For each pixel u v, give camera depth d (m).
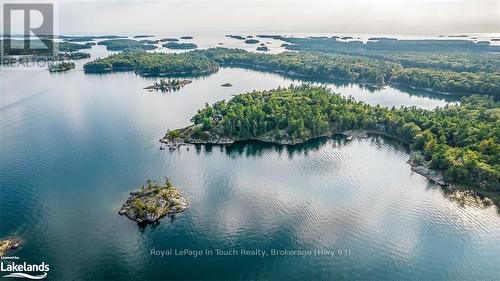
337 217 186.12
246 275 148.62
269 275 148.88
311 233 173.75
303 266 153.50
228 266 153.25
